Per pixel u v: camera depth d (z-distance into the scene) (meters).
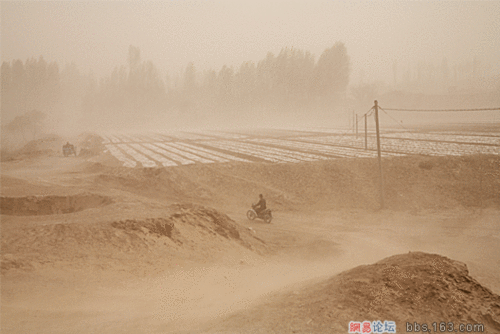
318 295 6.32
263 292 8.30
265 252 16.00
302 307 5.86
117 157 46.56
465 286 6.02
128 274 9.51
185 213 15.12
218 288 8.86
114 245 11.28
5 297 7.06
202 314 6.49
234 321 5.64
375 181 31.69
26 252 10.03
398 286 6.01
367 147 50.59
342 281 6.71
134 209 15.91
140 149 56.59
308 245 17.95
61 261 9.69
